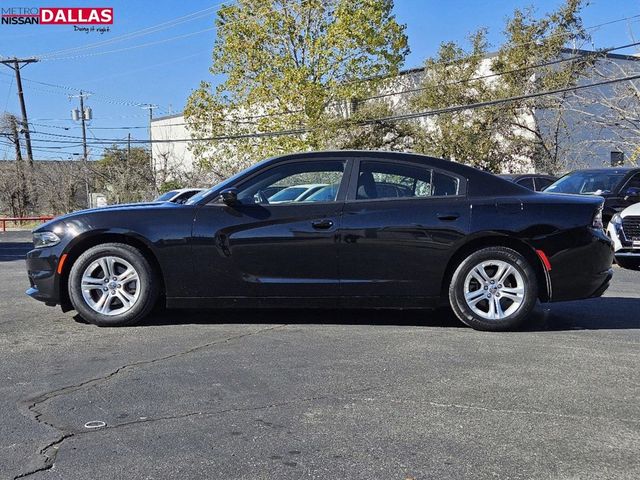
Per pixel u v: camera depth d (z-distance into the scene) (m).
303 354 5.21
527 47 30.14
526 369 4.84
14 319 6.56
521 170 31.94
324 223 5.93
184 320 6.42
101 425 3.80
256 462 3.34
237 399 4.21
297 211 5.99
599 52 27.58
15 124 40.81
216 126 33.16
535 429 3.76
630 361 5.06
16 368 4.87
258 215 5.98
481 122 31.11
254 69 31.95
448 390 4.39
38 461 3.34
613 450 3.50
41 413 3.98
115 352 5.29
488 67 32.78
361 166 6.17
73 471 3.24
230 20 31.89
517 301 6.00
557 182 14.32
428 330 6.05
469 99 31.42
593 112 30.97
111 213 6.11
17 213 41.97
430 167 6.18
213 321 6.38
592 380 4.60
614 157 32.06
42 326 6.22
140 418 3.90
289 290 5.98
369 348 5.39
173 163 44.22
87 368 4.86
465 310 6.00
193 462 3.34
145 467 3.28
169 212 6.07
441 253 5.94
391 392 4.35
